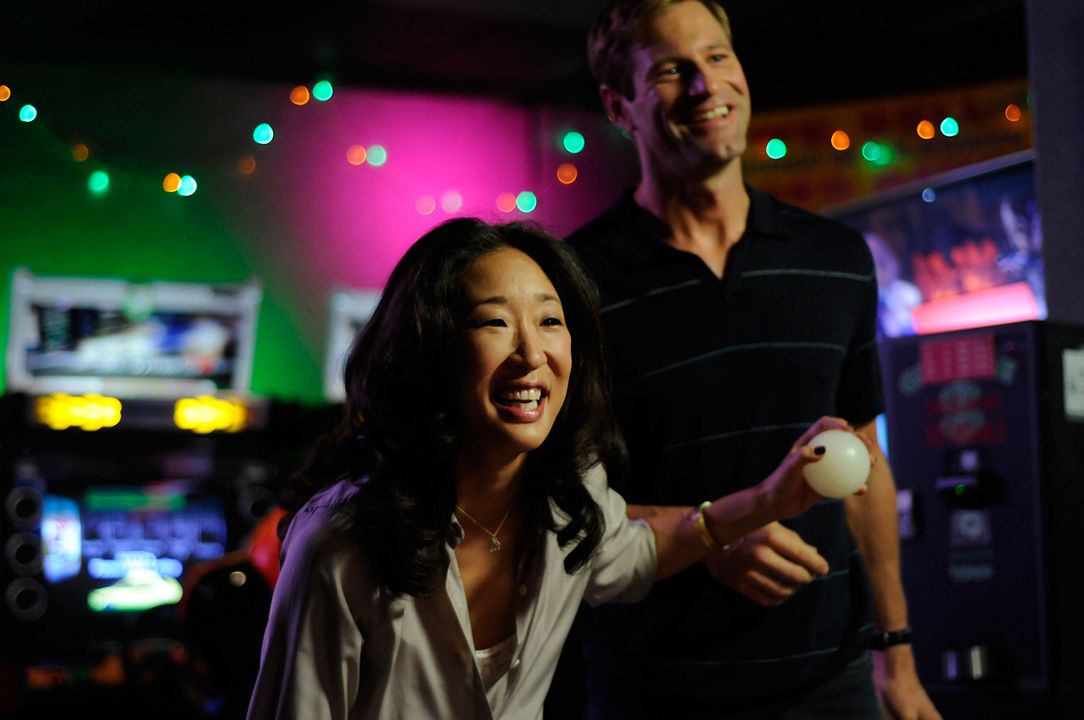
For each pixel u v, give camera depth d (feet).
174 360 24.13
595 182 28.53
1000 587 11.02
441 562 6.11
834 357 8.22
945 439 11.43
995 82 24.84
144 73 25.77
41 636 20.49
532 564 6.51
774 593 7.18
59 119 25.29
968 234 14.87
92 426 21.49
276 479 22.11
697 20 8.11
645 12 8.19
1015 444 11.03
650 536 7.24
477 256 6.16
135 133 25.73
